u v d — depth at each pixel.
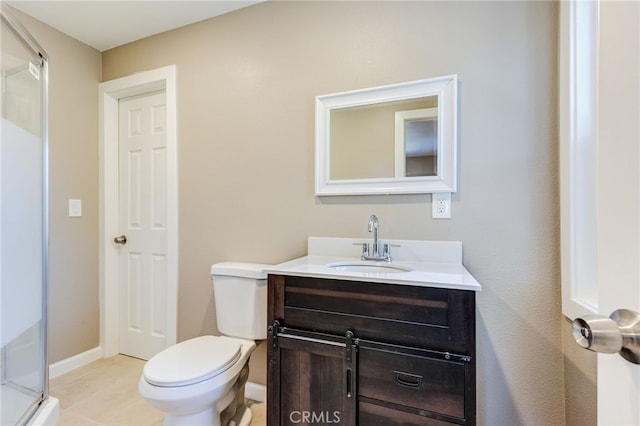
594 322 0.45
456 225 1.51
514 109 1.43
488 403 1.47
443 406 1.04
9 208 1.37
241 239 1.95
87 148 2.30
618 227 0.49
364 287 1.16
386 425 1.11
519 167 1.42
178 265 2.12
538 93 1.40
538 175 1.40
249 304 1.70
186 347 1.51
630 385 0.47
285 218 1.84
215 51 2.02
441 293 1.06
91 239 2.32
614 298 0.50
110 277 2.38
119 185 2.41
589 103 1.24
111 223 2.39
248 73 1.94
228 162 1.99
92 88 2.34
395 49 1.62
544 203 1.39
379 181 1.62
